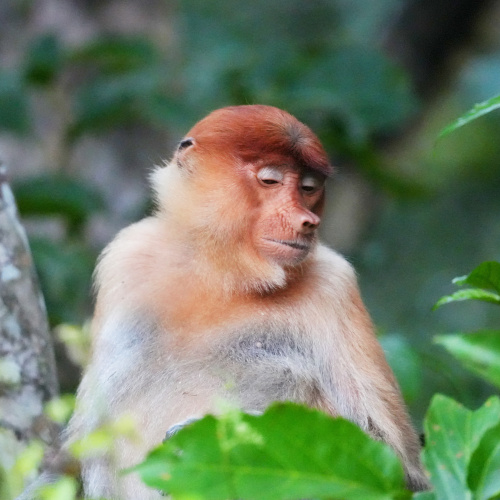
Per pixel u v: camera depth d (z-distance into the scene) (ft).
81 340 25.49
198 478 17.69
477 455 18.60
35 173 63.10
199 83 64.59
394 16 81.35
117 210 69.26
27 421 34.32
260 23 79.51
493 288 23.47
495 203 81.92
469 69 81.87
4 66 73.67
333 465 18.51
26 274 35.42
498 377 17.47
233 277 33.24
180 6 76.69
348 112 63.67
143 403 32.12
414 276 75.77
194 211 34.01
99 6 74.64
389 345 37.37
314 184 34.58
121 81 63.77
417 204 72.74
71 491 18.26
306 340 33.01
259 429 18.34
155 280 33.99
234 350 32.68
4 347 34.42
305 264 34.14
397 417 32.24
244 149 34.12
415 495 19.02
